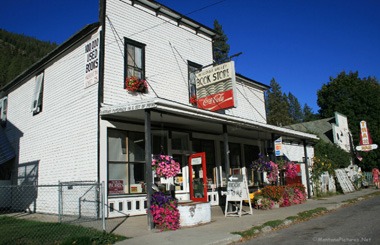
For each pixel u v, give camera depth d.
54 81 14.52
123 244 7.33
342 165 28.33
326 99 46.31
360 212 11.79
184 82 15.47
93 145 11.65
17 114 17.47
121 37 13.04
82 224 9.88
